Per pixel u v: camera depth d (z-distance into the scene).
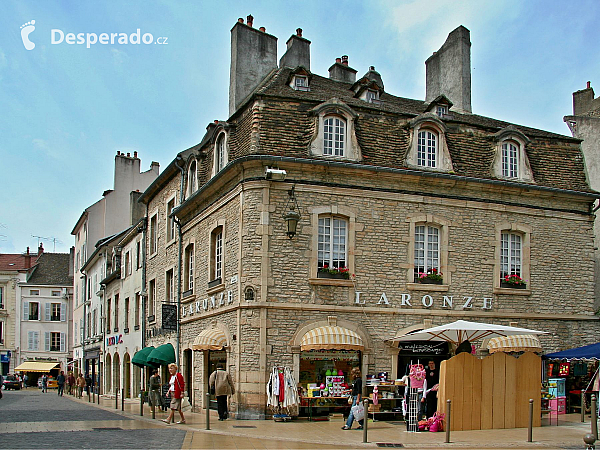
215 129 18.27
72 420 15.24
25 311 54.62
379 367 16.14
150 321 25.03
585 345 18.28
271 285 15.61
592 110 25.73
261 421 14.80
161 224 24.36
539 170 18.77
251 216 15.87
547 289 18.23
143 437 11.73
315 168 16.20
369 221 16.61
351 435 12.55
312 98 17.42
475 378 13.66
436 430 13.15
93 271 39.84
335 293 16.08
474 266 17.47
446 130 17.78
